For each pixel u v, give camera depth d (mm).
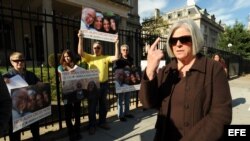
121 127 5125
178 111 1484
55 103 5996
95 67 4848
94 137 4523
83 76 4418
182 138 1378
